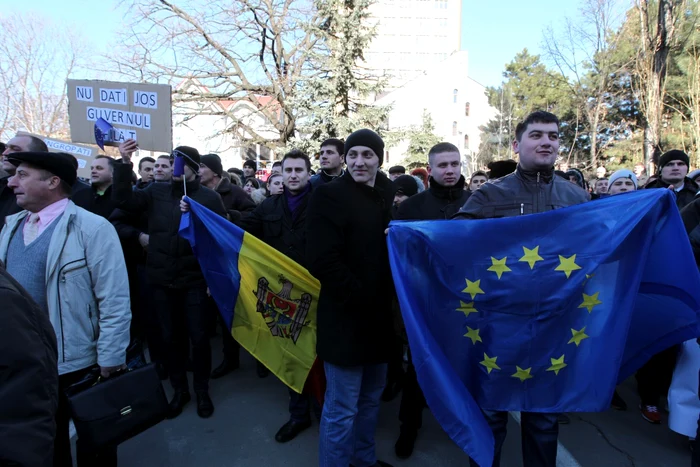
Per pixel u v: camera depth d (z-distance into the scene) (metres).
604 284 2.23
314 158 14.03
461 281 2.29
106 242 2.27
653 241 2.32
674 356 3.16
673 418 2.91
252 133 18.02
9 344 1.31
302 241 3.21
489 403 2.29
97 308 2.29
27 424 1.33
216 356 4.84
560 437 3.23
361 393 2.62
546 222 2.23
